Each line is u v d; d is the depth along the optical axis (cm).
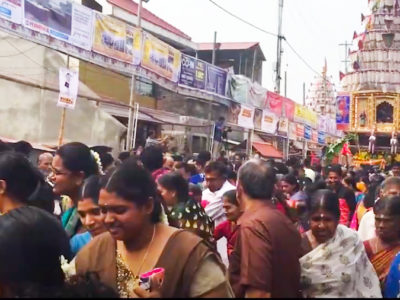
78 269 262
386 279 369
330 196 352
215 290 240
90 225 314
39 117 1207
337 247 344
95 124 1309
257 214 326
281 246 314
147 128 1770
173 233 253
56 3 888
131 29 1107
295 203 511
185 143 1878
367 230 499
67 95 918
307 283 342
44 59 1216
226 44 3091
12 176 321
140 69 1152
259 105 1864
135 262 253
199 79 1434
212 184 586
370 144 3741
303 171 1102
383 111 3919
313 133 2633
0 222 223
